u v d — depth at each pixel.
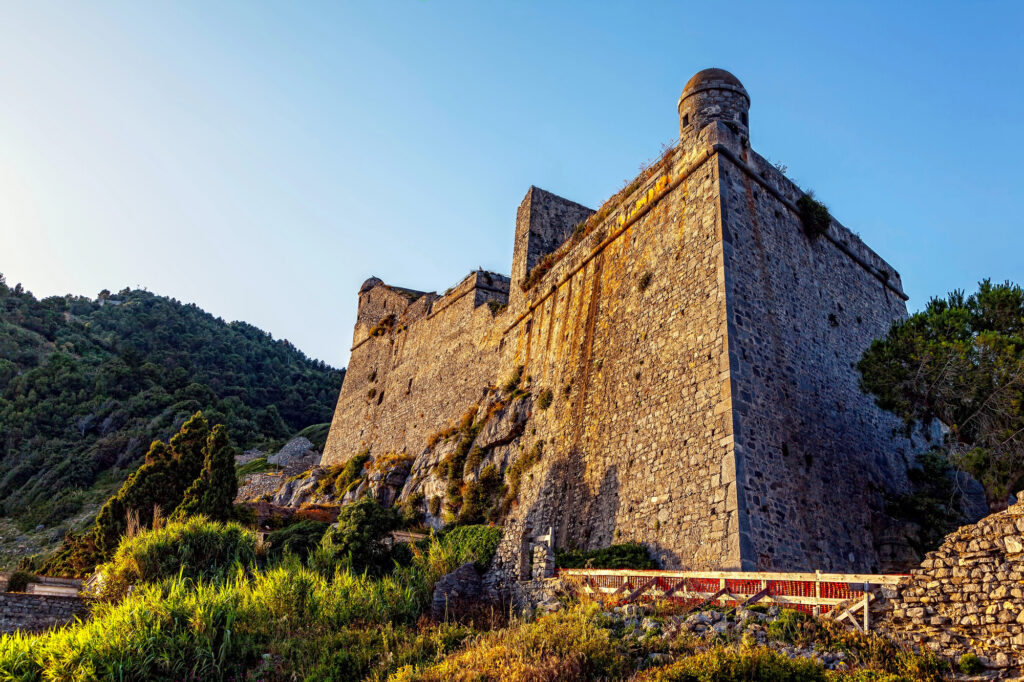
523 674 12.37
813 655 10.80
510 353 35.31
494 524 27.94
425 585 21.33
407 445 43.34
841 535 20.19
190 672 16.16
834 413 22.59
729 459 18.67
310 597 19.48
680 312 22.73
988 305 20.17
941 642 10.25
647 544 20.09
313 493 47.59
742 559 17.14
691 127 25.66
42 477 73.38
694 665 10.91
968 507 23.56
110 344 124.19
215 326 146.25
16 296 135.75
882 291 28.86
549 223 38.81
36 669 16.53
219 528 26.06
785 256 24.20
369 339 55.00
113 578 23.42
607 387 25.14
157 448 35.62
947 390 19.52
